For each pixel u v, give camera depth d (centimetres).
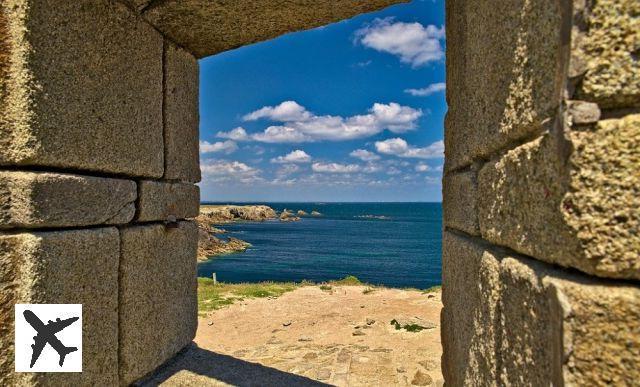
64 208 231
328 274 3503
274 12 297
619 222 104
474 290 201
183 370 321
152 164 300
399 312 994
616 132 104
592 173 106
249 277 3297
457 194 246
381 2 290
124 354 272
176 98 331
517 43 145
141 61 291
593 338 105
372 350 728
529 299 134
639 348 101
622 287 106
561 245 115
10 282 215
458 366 238
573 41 109
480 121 190
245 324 960
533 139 138
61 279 229
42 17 221
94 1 251
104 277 256
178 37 325
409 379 595
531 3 134
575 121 108
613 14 105
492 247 185
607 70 106
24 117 215
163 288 313
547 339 121
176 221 336
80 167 243
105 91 259
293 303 1164
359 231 8769
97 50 253
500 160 166
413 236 7675
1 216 214
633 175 103
